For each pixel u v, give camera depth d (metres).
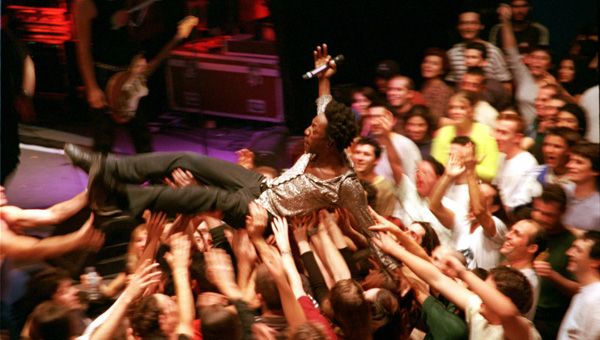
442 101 7.77
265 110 10.11
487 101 7.66
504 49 8.60
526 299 4.07
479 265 5.31
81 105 9.98
